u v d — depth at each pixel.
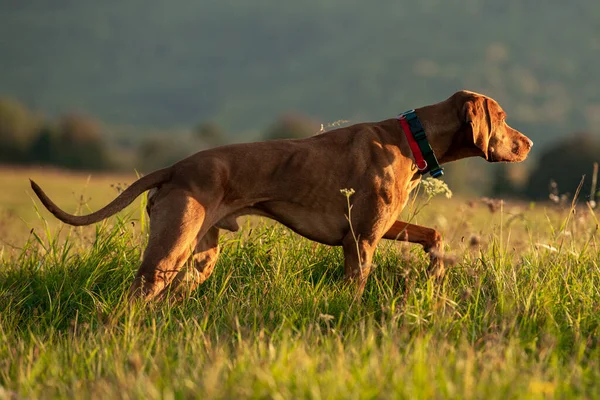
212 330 7.30
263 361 5.73
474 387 5.32
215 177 8.03
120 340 6.83
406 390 5.10
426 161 8.77
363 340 6.32
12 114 127.75
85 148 129.50
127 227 9.73
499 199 9.85
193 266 8.50
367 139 8.57
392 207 8.51
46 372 6.12
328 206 8.45
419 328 6.86
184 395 5.26
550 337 6.57
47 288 8.46
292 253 9.18
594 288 7.85
